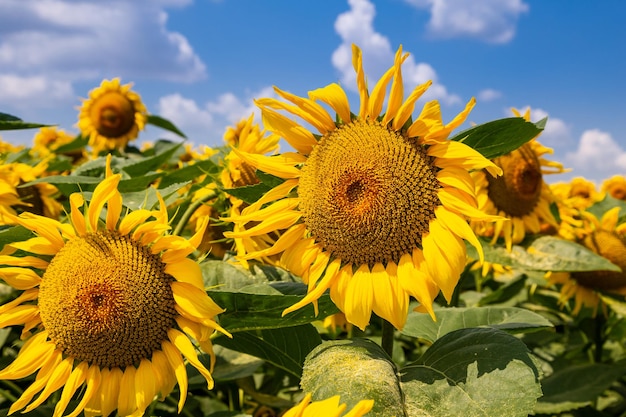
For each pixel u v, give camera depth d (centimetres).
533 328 77
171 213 103
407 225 60
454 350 59
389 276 60
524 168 108
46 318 63
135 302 62
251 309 66
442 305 105
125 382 63
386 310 59
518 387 53
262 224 63
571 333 148
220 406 110
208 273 79
